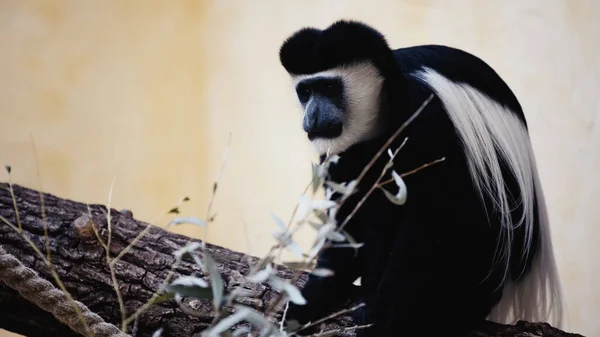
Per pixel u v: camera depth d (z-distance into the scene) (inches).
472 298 221.6
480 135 229.6
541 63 330.3
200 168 469.7
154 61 474.3
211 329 131.3
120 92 463.8
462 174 224.2
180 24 479.2
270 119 441.7
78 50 456.8
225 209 457.4
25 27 443.5
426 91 227.1
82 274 209.5
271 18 445.1
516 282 246.5
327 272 148.3
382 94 237.5
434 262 220.8
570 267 314.8
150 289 207.3
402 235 224.8
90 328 168.9
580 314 310.3
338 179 243.6
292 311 218.1
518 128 245.1
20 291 169.8
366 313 217.5
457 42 361.4
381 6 393.4
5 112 433.1
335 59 236.4
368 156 240.1
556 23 327.0
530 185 241.3
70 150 446.6
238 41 460.4
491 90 242.7
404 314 217.0
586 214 310.5
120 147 459.5
